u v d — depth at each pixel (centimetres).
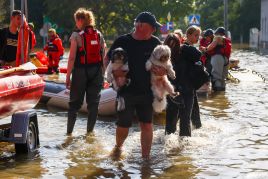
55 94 1593
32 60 2727
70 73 1198
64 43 8144
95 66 1220
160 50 970
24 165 945
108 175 884
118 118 1005
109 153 1032
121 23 8331
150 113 995
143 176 876
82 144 1109
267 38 8138
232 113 1517
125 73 980
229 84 2295
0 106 928
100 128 1291
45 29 5812
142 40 995
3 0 6925
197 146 1086
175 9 8394
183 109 1147
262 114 1498
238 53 5450
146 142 995
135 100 990
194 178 864
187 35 1187
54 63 2733
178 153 1031
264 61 4038
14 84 974
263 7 8700
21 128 1007
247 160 980
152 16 995
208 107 1636
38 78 1103
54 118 1428
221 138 1165
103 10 8081
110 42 8725
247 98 1848
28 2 8644
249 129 1267
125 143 1109
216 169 919
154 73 979
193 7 8600
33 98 1077
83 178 866
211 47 2044
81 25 1209
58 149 1066
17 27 1258
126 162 966
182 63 1140
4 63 1262
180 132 1153
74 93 1218
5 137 1016
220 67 2042
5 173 891
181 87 1140
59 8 8006
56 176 876
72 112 1220
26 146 1022
